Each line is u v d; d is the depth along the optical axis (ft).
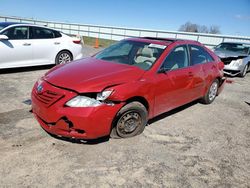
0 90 18.48
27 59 24.27
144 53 13.94
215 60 18.75
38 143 11.08
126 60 13.89
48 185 8.53
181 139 12.78
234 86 27.71
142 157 10.69
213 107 18.78
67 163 9.82
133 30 88.48
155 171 9.83
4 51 22.41
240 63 32.12
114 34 95.40
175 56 14.29
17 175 8.88
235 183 9.63
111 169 9.70
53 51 26.25
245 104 20.51
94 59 14.42
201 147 12.17
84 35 107.45
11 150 10.37
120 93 10.68
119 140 11.91
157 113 13.37
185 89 14.98
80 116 9.91
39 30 25.22
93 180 8.98
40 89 11.04
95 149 10.96
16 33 23.40
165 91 13.16
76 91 10.11
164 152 11.30
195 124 15.02
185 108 17.88
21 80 21.88
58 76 11.34
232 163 11.00
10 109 14.85
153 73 12.48
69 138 10.86
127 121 11.72
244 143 13.09
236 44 36.83
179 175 9.74
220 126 15.12
